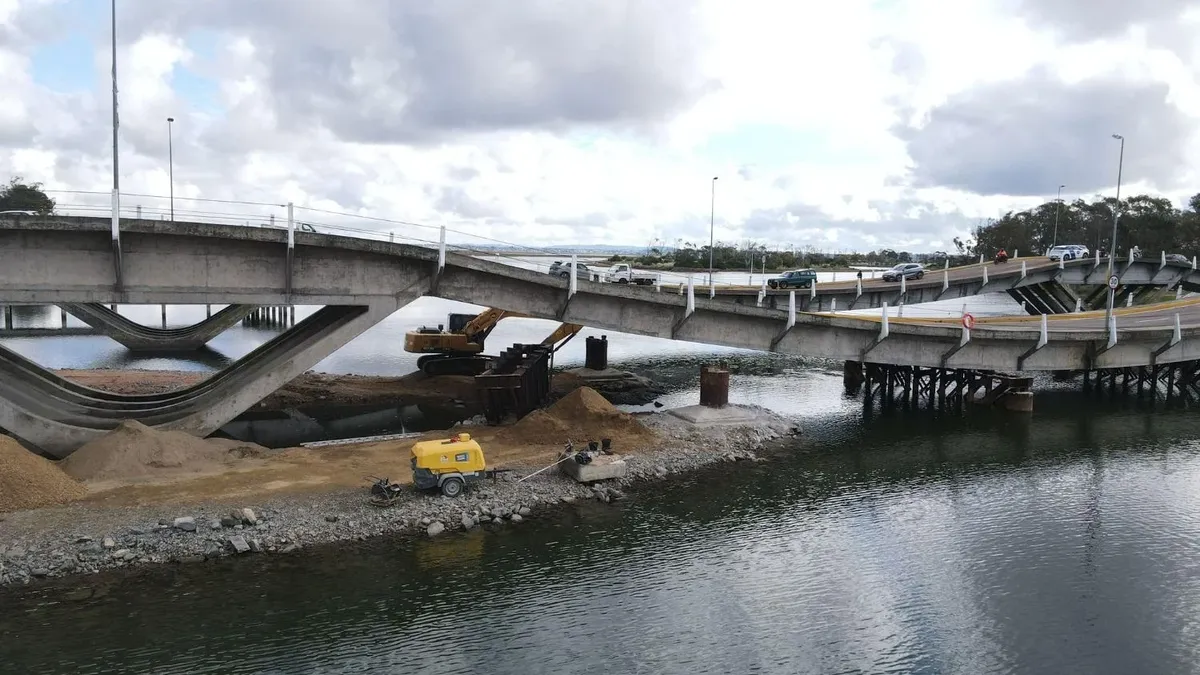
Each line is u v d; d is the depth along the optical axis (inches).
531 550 850.1
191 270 1104.2
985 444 1373.0
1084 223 6127.0
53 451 1032.2
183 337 2554.1
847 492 1088.8
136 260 1071.0
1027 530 955.3
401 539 853.2
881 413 1619.1
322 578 758.5
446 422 1457.9
